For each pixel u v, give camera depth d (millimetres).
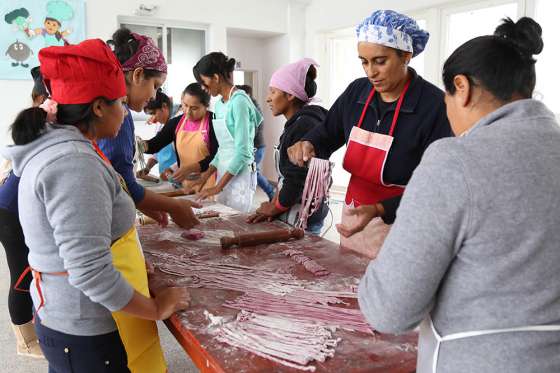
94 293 966
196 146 3139
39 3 4922
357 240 1897
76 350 1134
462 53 766
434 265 680
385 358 935
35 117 996
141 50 1475
